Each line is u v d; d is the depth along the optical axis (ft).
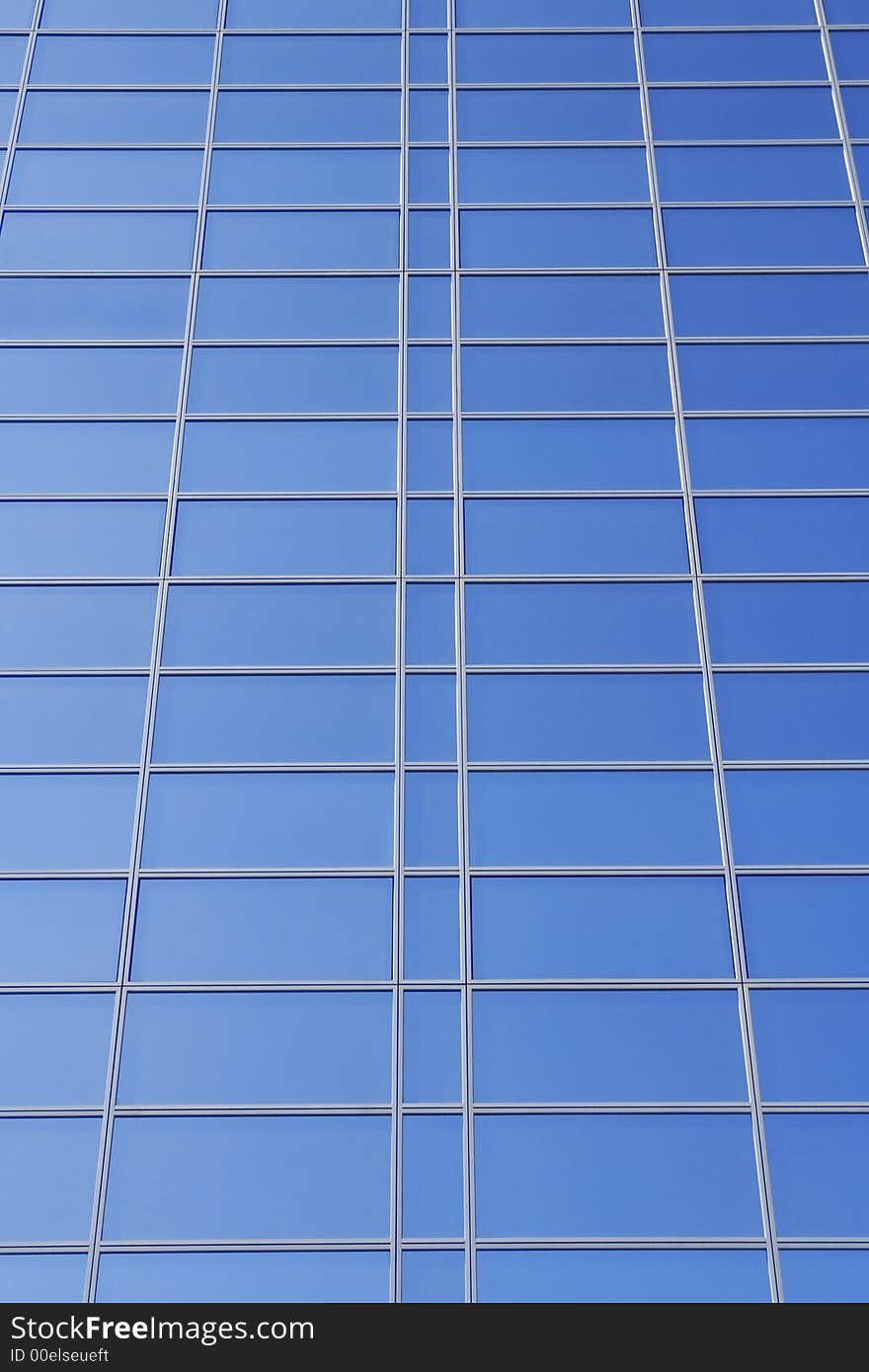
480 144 102.63
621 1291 65.31
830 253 97.71
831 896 74.79
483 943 73.46
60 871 75.20
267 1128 68.95
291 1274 65.82
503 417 90.68
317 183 100.89
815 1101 69.62
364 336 94.12
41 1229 66.33
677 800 77.66
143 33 107.34
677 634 83.15
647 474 88.58
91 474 88.22
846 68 106.11
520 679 81.51
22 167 101.14
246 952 73.20
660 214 99.45
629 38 107.55
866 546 86.02
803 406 91.30
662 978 72.54
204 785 77.92
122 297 95.66
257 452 89.25
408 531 86.33
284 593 84.17
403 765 78.54
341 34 107.55
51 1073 69.92
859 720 80.28
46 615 83.25
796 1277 65.51
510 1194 67.51
